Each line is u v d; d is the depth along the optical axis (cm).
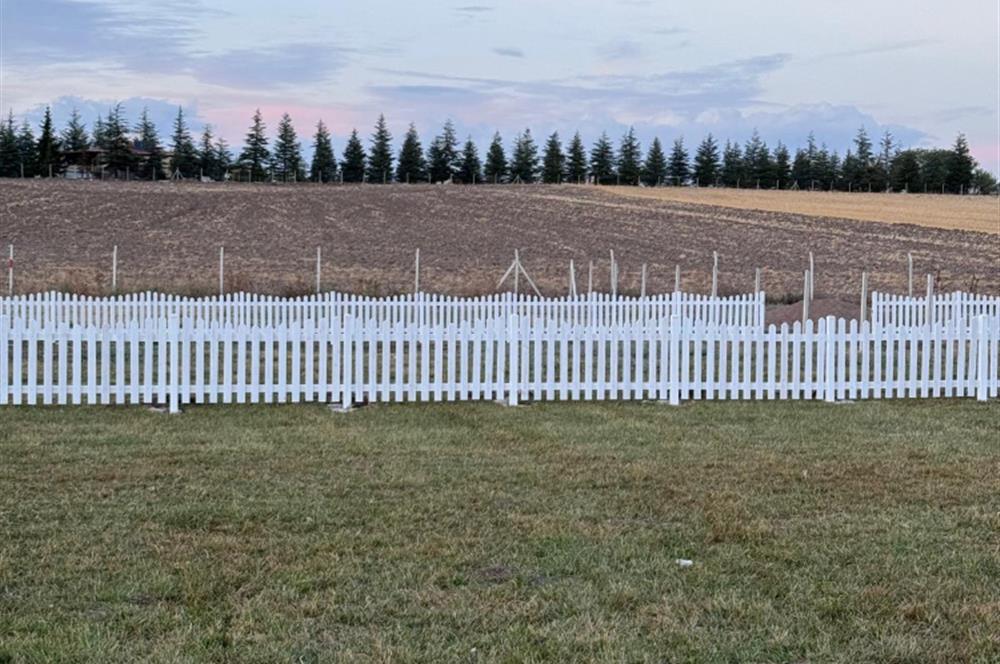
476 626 552
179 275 4250
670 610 575
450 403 1312
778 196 9806
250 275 4306
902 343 1374
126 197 7669
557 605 581
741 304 2358
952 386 1383
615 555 671
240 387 1282
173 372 1243
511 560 661
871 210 8181
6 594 590
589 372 1345
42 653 506
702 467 941
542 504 802
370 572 634
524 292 3712
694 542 705
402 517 759
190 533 710
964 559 668
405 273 4534
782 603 590
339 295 2536
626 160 13350
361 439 1061
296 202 7788
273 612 564
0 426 1106
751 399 1362
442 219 7012
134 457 956
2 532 707
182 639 525
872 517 771
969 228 6781
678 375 1341
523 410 1264
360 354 1293
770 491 852
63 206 6950
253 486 849
